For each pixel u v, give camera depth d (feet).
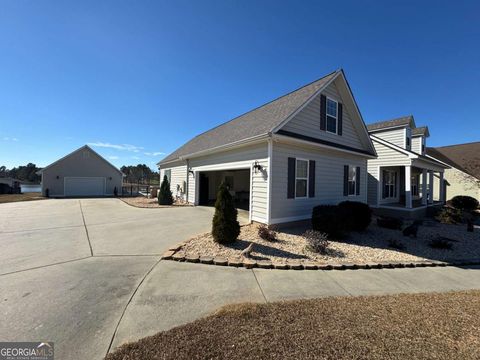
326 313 9.67
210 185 57.06
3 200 62.75
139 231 24.72
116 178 89.92
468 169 69.67
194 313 9.77
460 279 15.60
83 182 84.64
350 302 10.91
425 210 44.93
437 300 11.42
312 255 18.47
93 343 7.81
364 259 18.38
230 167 33.53
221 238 19.49
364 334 8.18
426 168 46.37
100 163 87.40
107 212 38.37
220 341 7.64
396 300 11.31
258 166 27.55
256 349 7.25
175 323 9.00
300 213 29.04
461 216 38.01
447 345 7.69
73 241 20.98
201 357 6.89
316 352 7.16
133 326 8.79
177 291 11.82
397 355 7.12
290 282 13.55
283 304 10.45
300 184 29.37
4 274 13.76
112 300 10.81
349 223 25.73
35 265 15.26
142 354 7.04
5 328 8.58
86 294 11.37
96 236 22.72
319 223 24.20
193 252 17.60
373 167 45.44
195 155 42.57
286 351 7.18
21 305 10.25
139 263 15.79
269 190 25.77
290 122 27.73
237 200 53.72
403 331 8.45
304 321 8.97
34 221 30.48
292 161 28.14
